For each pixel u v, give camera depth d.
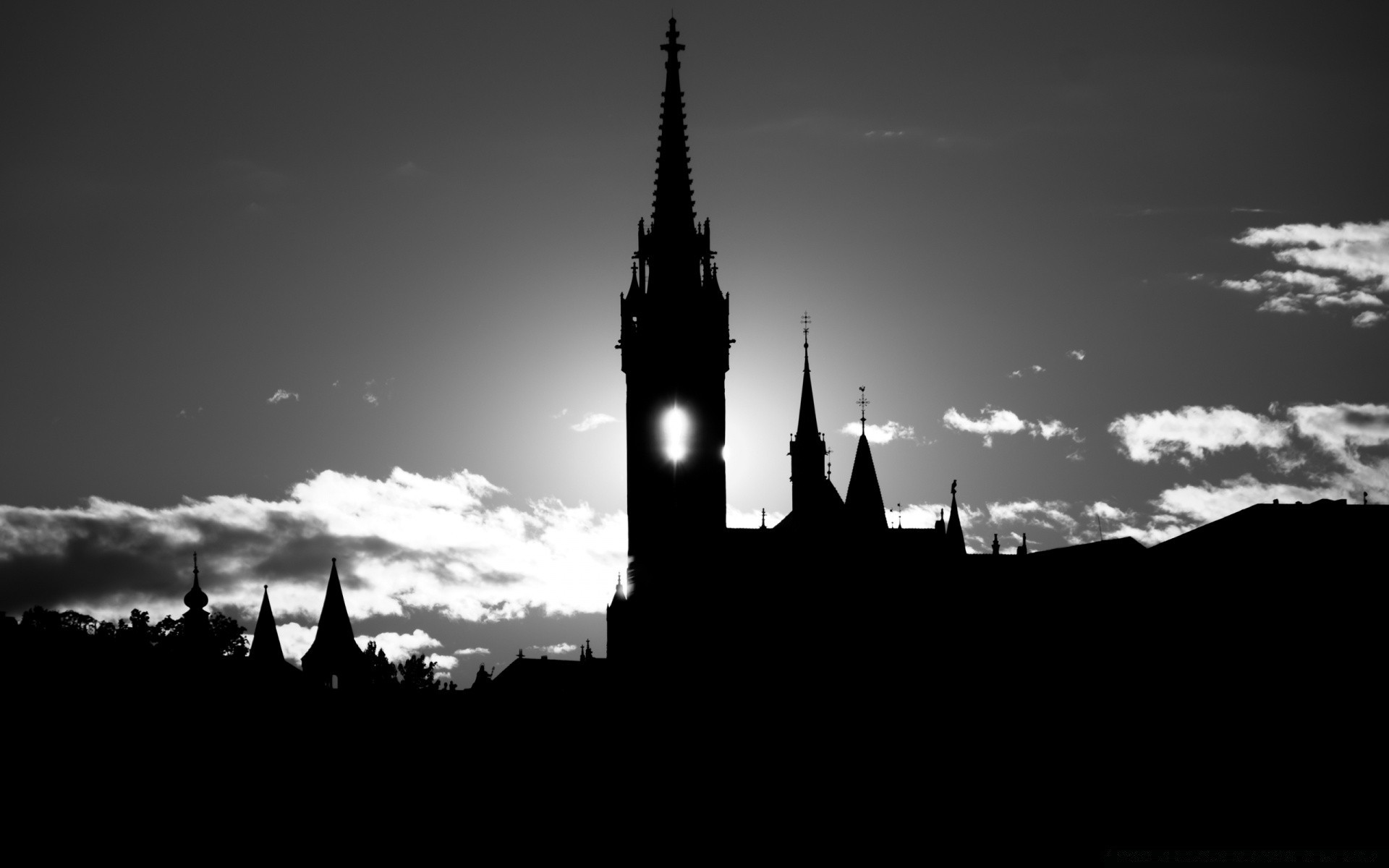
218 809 177.88
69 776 173.62
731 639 159.12
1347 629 139.38
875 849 141.88
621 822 157.75
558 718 185.25
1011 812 138.50
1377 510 152.88
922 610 154.88
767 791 149.12
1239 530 154.75
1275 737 134.50
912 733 147.38
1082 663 147.12
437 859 166.38
